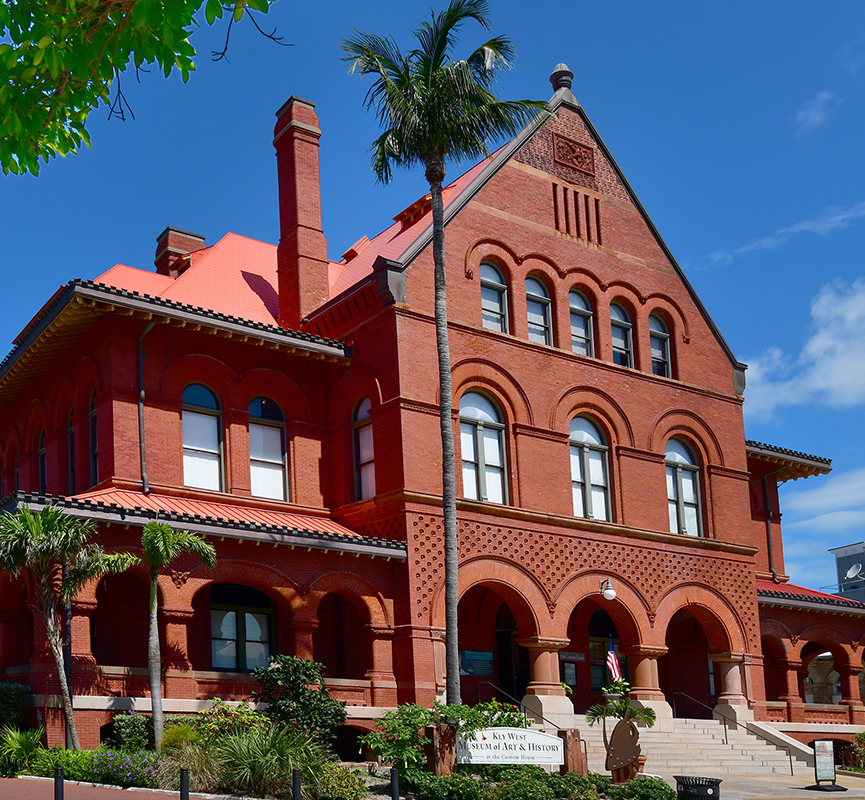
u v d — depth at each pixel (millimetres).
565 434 31422
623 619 31703
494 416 30359
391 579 27359
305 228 32750
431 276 29672
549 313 32406
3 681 23766
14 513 21859
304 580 25828
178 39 9859
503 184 32062
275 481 29234
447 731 21172
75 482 27906
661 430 34188
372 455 29219
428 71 25141
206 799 18281
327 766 19891
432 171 25188
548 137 33781
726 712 33219
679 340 35781
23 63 10664
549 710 28516
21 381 30906
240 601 27625
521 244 31969
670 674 36062
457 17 24922
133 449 26328
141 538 22531
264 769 18953
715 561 34344
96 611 25578
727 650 33812
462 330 29797
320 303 32469
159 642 23578
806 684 51812
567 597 30109
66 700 20828
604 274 33969
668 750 29375
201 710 23266
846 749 34188
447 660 23312
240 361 28938
